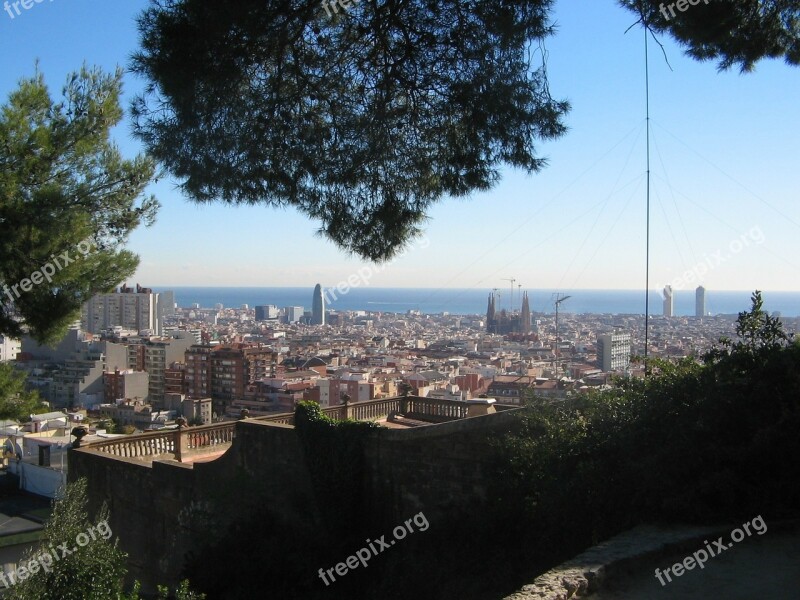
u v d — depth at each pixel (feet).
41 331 45.96
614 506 31.01
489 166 33.14
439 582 39.88
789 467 29.27
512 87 30.73
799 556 25.44
